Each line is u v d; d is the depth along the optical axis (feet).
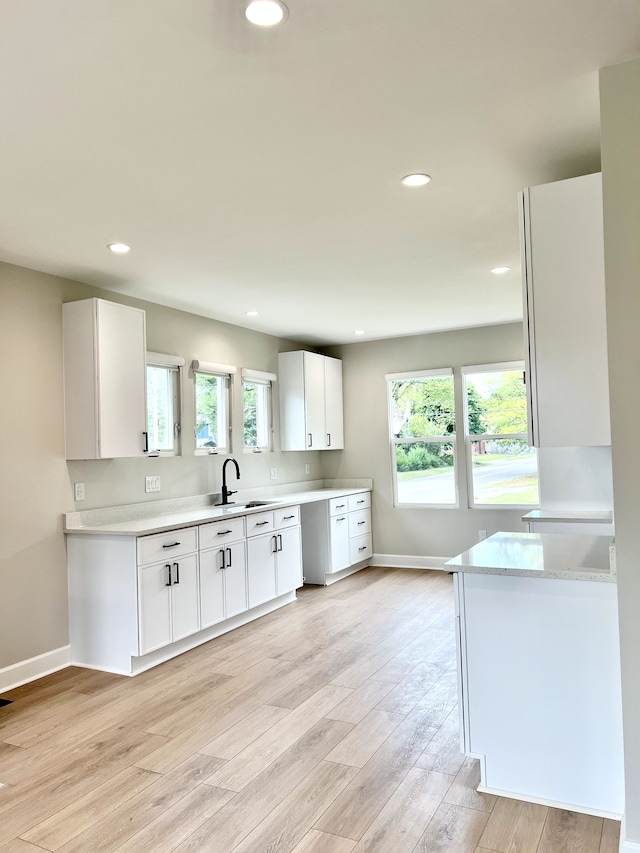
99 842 6.96
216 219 10.20
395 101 6.85
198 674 12.12
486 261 13.02
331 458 22.94
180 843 6.90
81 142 7.55
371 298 15.93
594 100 6.98
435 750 8.91
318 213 10.10
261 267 12.94
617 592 6.57
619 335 6.53
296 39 5.68
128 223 10.27
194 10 5.24
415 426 21.77
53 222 10.13
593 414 7.50
